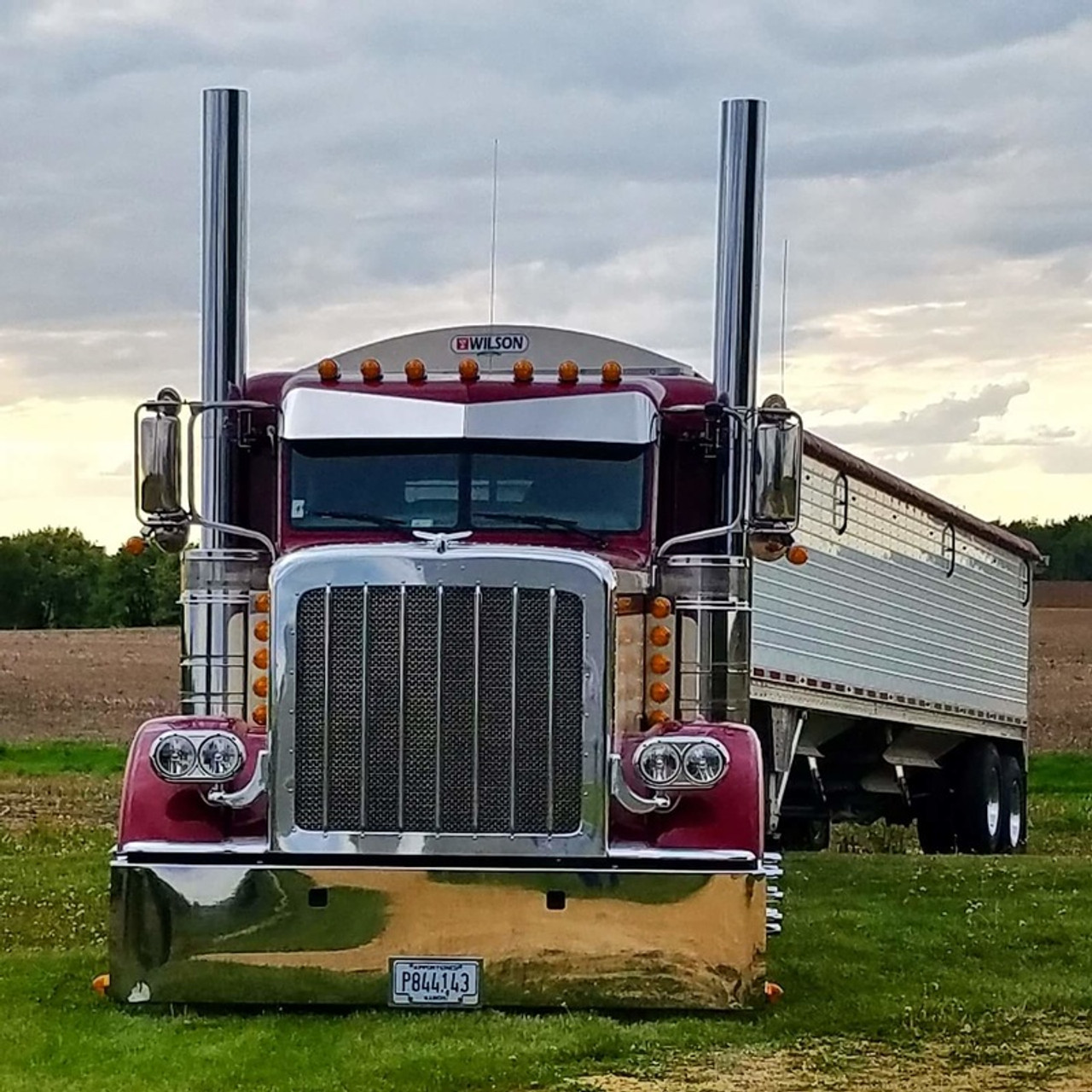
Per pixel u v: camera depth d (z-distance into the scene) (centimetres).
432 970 865
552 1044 821
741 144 1066
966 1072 818
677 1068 805
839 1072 809
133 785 892
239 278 1086
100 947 1127
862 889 1397
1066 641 6450
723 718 991
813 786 1917
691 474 1035
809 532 1678
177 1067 794
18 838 1897
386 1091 763
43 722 4853
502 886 865
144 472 972
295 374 1058
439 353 1069
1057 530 9431
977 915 1246
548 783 874
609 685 878
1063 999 970
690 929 865
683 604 996
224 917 868
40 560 8362
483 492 992
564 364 1014
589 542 990
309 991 865
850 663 1822
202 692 1012
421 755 875
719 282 1064
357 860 873
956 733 2194
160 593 8369
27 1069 796
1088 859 1692
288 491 998
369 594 875
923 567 2078
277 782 874
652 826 891
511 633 874
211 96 1087
